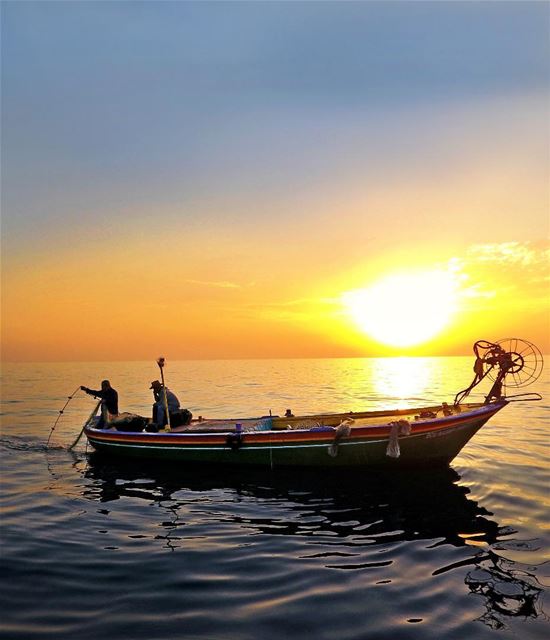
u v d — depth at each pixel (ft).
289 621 18.88
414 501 34.63
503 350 44.16
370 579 22.44
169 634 17.95
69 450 53.11
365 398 113.80
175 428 50.55
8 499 35.42
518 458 47.37
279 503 34.65
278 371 320.50
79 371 348.18
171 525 30.12
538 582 22.00
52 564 24.12
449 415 45.93
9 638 17.70
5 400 111.55
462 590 21.30
